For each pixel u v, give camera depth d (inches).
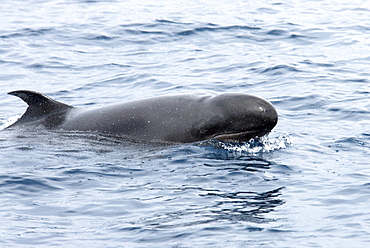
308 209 1518.2
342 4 5319.9
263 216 1476.4
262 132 2059.5
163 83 3110.2
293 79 3085.6
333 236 1369.3
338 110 2536.9
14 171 1798.7
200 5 5285.4
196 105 2113.7
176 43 4005.9
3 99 2883.9
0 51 3777.1
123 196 1610.5
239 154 1961.1
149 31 4291.3
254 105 2032.5
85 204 1558.8
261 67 3336.6
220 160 1899.6
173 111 2124.8
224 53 3713.1
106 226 1433.3
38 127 2233.0
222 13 4906.5
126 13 4931.1
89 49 3882.9
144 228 1416.1
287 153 1979.6
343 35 4114.2
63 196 1614.2
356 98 2704.2
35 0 5585.6
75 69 3437.5
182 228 1411.2
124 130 2134.6
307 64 3385.8
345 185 1674.5
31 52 3774.6
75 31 4308.6
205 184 1692.9
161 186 1681.8
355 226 1413.6
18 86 3112.7
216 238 1363.2
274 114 2033.7
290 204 1549.0
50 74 3341.5
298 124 2362.2
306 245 1327.5
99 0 5575.8
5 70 3398.1
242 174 1768.0
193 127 2074.3
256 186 1678.2
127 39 4111.7
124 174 1786.4
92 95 2945.4
